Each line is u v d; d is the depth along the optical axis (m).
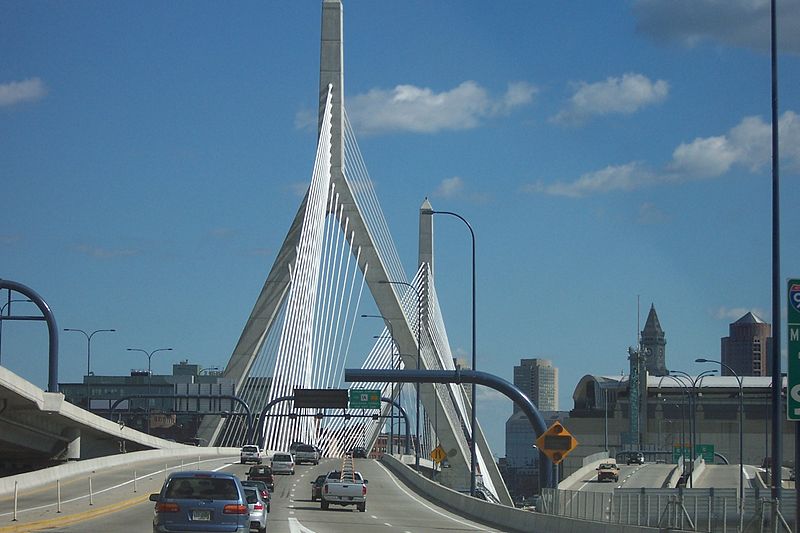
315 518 52.34
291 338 109.25
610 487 109.75
